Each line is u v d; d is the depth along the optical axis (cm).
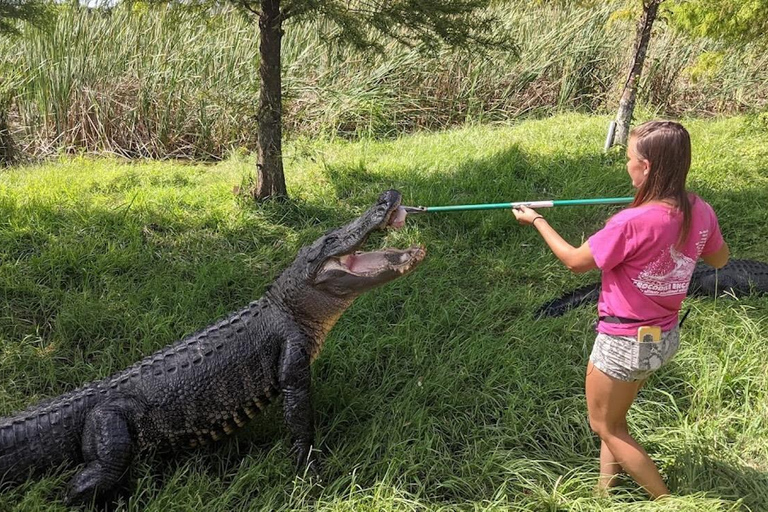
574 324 442
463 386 392
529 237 579
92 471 313
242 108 654
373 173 719
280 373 346
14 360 411
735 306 462
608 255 264
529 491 322
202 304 472
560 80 1113
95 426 320
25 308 456
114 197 629
